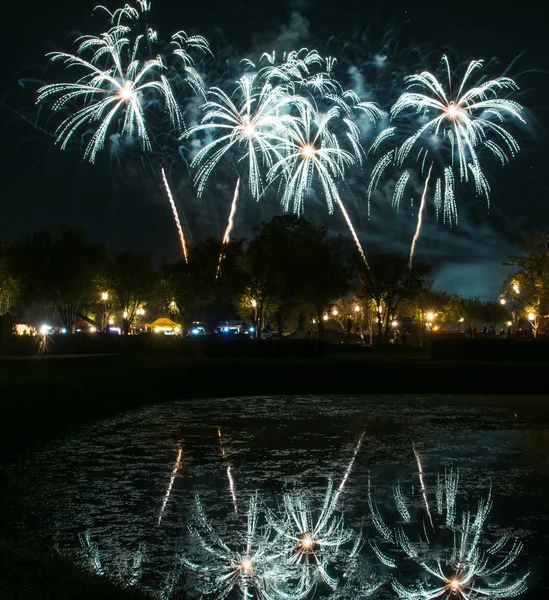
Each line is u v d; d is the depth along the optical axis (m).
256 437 25.45
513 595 11.16
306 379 43.94
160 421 29.70
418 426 28.39
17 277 68.50
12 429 23.39
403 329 113.31
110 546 13.04
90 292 76.81
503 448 23.27
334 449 23.02
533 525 14.55
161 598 10.77
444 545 13.34
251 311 73.62
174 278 83.38
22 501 16.14
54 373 33.38
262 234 71.81
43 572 9.01
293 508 15.70
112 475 18.91
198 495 16.78
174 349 57.91
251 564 12.27
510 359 53.84
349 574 11.93
